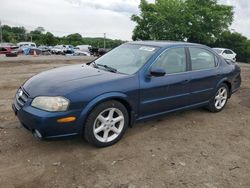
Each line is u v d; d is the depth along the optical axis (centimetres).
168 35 4209
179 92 519
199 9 4231
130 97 445
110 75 453
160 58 493
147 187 342
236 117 612
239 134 516
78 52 4050
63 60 2028
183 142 469
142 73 466
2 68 1300
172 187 344
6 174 357
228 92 651
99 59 557
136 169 379
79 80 427
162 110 504
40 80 440
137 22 4406
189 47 554
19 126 498
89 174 363
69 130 396
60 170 370
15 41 9369
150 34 4353
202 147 454
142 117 478
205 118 592
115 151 425
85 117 403
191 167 391
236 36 5119
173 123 552
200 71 561
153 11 4344
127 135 483
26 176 354
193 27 4244
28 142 441
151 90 471
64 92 394
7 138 450
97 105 413
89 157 404
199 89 561
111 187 340
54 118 381
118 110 438
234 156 429
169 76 500
